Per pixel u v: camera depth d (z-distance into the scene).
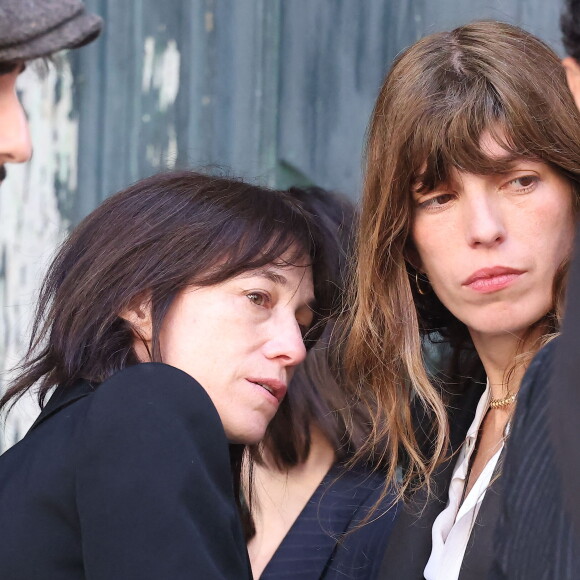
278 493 5.86
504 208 4.75
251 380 4.94
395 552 5.23
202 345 4.85
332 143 8.37
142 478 4.18
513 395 5.05
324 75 8.38
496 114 4.67
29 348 5.21
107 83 8.59
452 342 5.64
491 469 4.93
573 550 3.06
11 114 4.12
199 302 4.87
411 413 5.85
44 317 5.21
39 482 4.35
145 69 8.55
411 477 5.39
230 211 5.01
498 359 5.10
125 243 4.93
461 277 4.84
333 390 5.95
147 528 4.12
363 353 5.50
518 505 3.32
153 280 4.82
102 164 8.60
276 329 5.03
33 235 8.62
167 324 4.85
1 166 4.24
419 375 5.36
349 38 8.33
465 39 4.93
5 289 8.60
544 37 7.86
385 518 5.77
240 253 4.91
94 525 4.16
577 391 3.09
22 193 8.63
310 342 5.59
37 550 4.29
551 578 3.09
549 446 3.30
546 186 4.73
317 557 5.68
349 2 8.32
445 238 4.88
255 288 4.94
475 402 5.50
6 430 8.43
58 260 5.20
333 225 5.91
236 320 4.88
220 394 4.88
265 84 8.45
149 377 4.45
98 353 4.81
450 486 5.24
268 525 5.81
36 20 3.81
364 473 5.95
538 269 4.75
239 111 8.46
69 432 4.44
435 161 4.76
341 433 5.96
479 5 8.03
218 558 4.27
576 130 4.73
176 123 8.54
